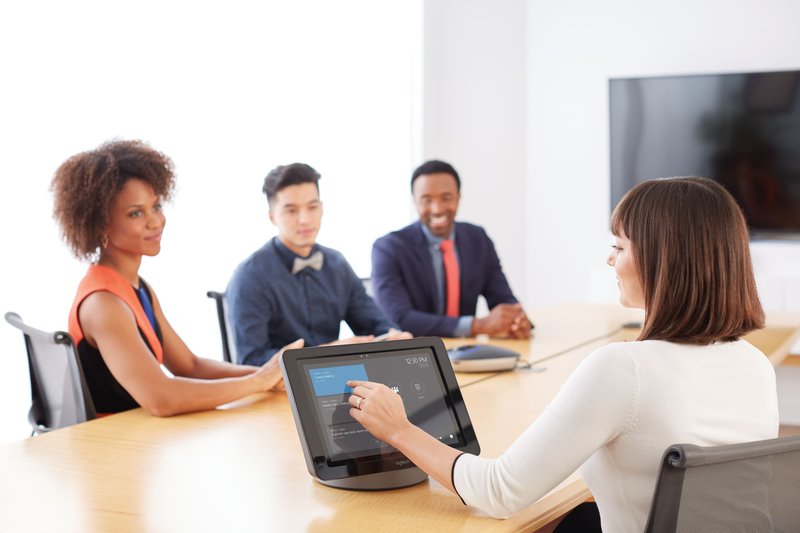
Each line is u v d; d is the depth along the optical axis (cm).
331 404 152
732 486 118
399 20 560
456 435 159
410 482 148
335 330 292
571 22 590
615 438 126
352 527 128
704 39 561
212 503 138
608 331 324
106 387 210
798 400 487
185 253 405
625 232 135
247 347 263
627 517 127
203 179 413
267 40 451
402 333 253
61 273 342
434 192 340
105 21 366
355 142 523
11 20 331
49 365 212
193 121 407
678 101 562
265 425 186
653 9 571
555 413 126
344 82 512
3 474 153
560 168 599
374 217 543
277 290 273
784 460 121
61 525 128
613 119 576
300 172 273
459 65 599
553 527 175
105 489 145
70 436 178
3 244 328
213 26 418
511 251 613
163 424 187
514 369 250
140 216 213
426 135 581
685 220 129
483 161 606
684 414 124
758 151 550
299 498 141
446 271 346
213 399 198
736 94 552
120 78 371
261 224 444
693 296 128
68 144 349
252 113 442
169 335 234
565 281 602
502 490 127
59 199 214
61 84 348
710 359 129
